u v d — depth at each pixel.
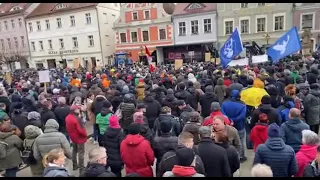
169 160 3.75
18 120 6.48
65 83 13.12
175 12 39.97
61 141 5.13
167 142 4.61
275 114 5.45
